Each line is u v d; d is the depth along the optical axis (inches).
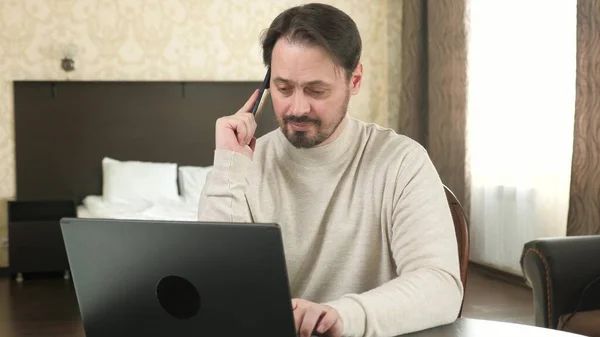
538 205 185.2
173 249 35.5
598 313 97.1
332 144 59.2
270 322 34.9
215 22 244.7
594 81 150.7
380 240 59.7
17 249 215.5
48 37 232.5
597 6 148.7
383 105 259.1
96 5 235.8
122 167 228.8
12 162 231.5
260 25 247.8
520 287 196.2
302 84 51.4
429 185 56.9
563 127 174.4
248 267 34.1
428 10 233.9
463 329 49.9
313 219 60.4
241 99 244.4
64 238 38.3
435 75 229.9
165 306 37.0
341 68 51.9
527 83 189.0
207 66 244.8
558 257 99.1
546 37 179.9
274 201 60.9
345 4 254.5
